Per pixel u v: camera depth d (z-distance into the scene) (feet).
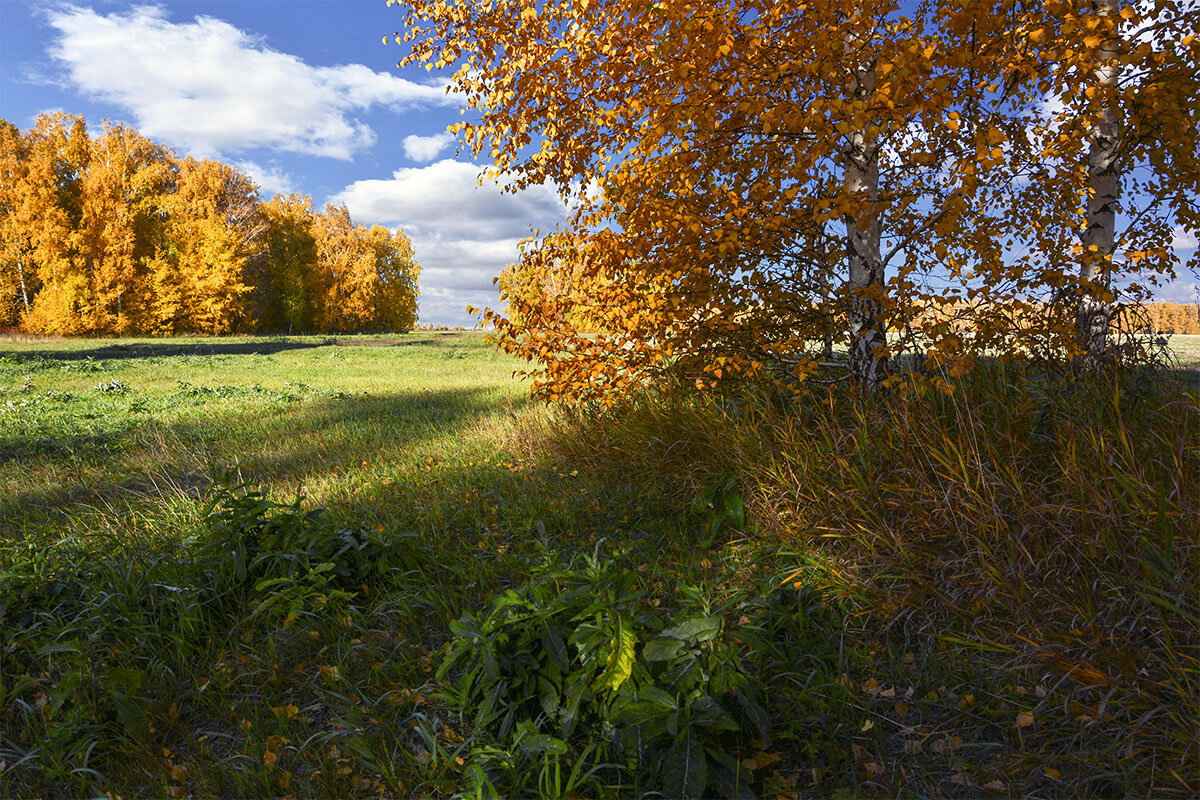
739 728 6.63
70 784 6.90
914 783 6.81
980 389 13.75
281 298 177.58
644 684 7.14
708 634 7.25
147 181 141.59
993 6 12.69
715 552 12.59
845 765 7.05
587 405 19.76
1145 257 15.46
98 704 7.87
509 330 17.40
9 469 19.99
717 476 14.11
